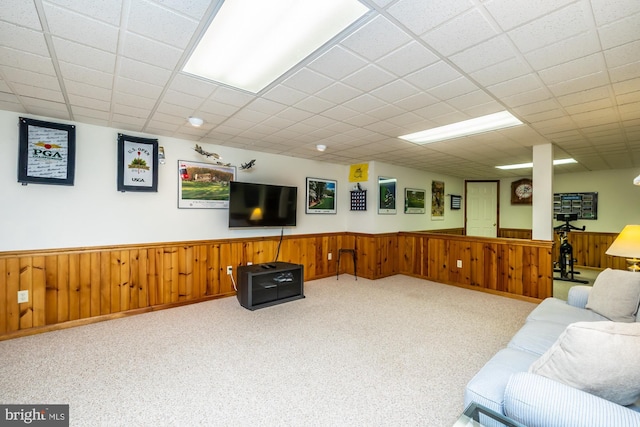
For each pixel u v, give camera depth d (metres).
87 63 1.99
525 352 1.78
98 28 1.61
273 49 1.84
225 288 4.38
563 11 1.46
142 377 2.24
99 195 3.42
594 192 6.52
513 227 7.75
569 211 6.80
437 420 1.80
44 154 3.05
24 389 2.07
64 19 1.53
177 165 3.97
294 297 4.19
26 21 1.54
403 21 1.55
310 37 1.71
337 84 2.31
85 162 3.32
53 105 2.76
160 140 3.83
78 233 3.29
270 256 4.86
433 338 2.95
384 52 1.85
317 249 5.55
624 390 1.13
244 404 1.94
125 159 3.53
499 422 1.23
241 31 1.66
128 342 2.84
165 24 1.58
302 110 2.88
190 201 4.07
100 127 3.42
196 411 1.87
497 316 3.59
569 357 1.22
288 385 2.15
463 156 5.10
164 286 3.84
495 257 4.62
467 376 2.28
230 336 2.98
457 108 2.81
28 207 3.03
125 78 2.21
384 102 2.67
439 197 7.29
